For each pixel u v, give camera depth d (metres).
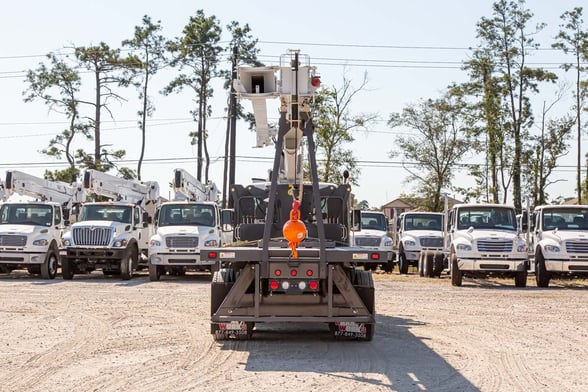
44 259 24.97
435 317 14.48
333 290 10.98
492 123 45.62
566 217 23.20
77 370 9.12
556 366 9.55
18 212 25.91
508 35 46.34
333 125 41.88
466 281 25.09
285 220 13.24
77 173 48.06
